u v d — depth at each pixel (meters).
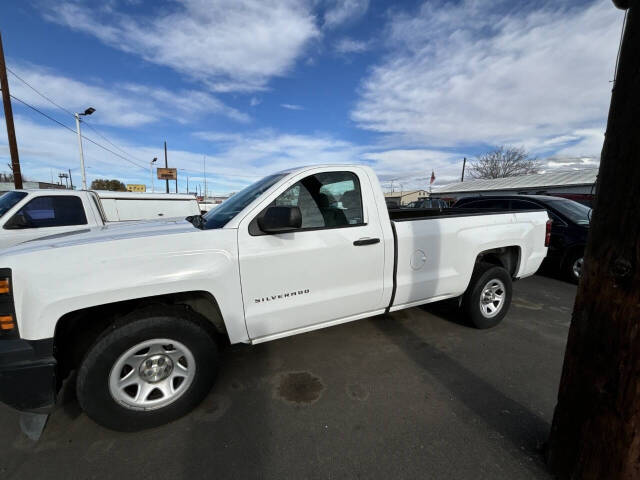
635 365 1.26
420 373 2.66
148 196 6.59
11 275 1.71
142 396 2.00
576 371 1.51
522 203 6.75
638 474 1.30
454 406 2.24
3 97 10.67
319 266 2.43
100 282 1.82
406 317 3.86
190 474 1.70
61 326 1.88
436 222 3.00
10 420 2.11
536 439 1.93
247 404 2.27
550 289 5.24
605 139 1.35
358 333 3.41
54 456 1.82
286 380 2.56
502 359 2.89
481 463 1.75
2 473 1.70
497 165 43.44
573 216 5.80
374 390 2.43
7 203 4.75
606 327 1.35
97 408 1.87
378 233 2.67
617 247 1.29
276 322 2.35
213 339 2.24
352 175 2.68
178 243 2.03
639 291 1.23
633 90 1.21
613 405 1.34
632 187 1.23
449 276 3.10
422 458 1.79
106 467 1.74
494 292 3.52
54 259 1.78
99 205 5.34
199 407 2.24
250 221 2.23
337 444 1.90
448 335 3.38
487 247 3.33
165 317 1.98
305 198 2.49
